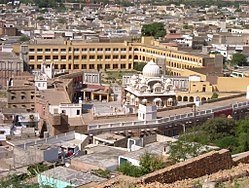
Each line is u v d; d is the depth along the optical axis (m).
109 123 148.38
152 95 196.12
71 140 128.50
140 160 91.38
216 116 169.12
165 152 99.19
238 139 121.69
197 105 177.38
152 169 84.06
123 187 59.28
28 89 184.88
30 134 143.00
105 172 88.56
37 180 83.50
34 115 164.62
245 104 181.62
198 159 67.38
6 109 174.38
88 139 130.75
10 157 116.94
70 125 145.00
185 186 58.97
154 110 155.25
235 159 74.31
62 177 84.50
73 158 103.75
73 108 165.88
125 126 149.12
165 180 62.91
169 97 198.50
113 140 131.00
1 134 144.12
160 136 126.75
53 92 187.88
